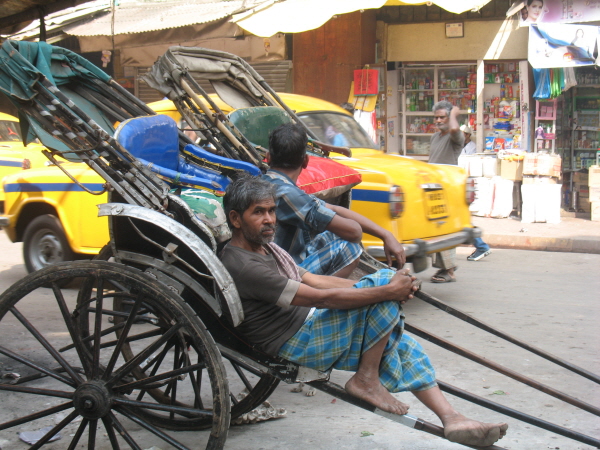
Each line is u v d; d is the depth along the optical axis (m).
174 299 2.90
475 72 13.12
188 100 4.69
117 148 3.16
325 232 4.11
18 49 3.62
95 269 2.98
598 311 6.36
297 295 2.95
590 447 3.48
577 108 12.70
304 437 3.60
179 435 3.64
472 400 3.07
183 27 11.77
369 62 12.93
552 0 11.37
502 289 7.29
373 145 7.62
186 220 3.13
